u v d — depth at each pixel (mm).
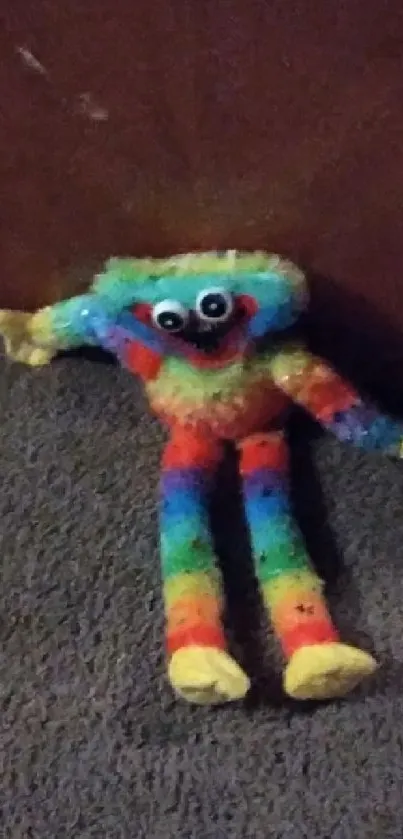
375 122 723
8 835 729
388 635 792
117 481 889
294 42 687
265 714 764
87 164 790
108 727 768
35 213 837
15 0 693
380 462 881
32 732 768
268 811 726
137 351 849
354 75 699
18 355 952
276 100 721
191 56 706
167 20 689
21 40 715
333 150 745
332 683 730
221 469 873
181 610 763
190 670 726
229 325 803
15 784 748
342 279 834
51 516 873
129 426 921
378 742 747
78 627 814
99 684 786
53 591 833
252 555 829
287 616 759
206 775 744
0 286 912
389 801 724
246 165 765
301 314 821
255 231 811
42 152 788
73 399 938
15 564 849
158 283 793
